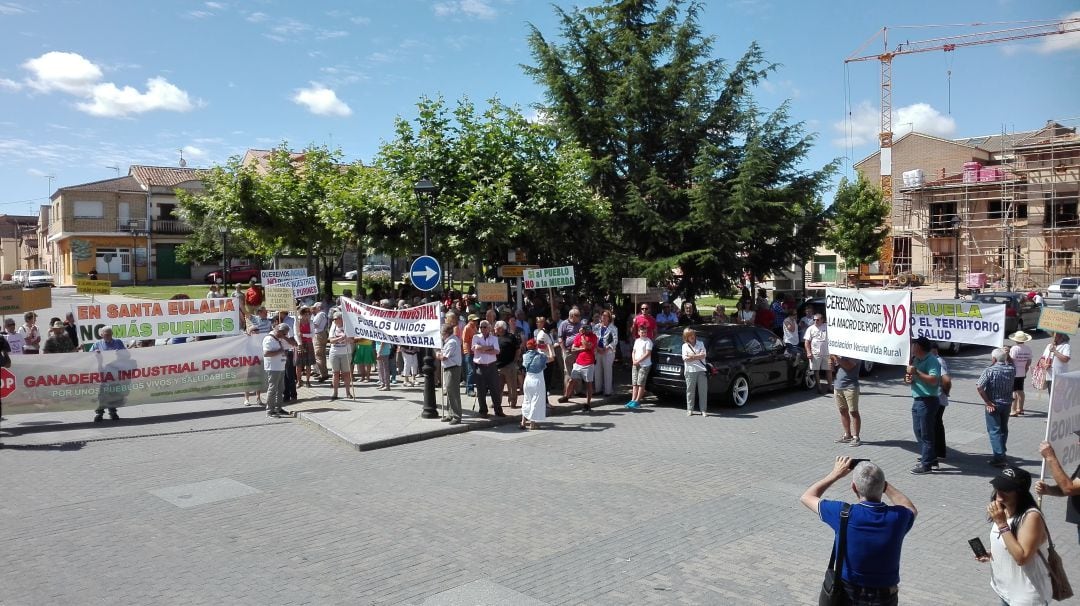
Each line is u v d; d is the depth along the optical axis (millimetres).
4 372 12305
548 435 11906
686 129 21203
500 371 13898
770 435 11820
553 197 17531
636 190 19969
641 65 20609
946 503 8281
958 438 11555
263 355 14414
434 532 7254
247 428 12328
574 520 7613
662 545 6914
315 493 8570
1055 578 4410
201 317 15125
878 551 4164
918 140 58531
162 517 7680
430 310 12578
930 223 53875
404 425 12086
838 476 4551
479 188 16578
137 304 14570
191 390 13797
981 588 6008
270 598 5742
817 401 15117
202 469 9648
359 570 6301
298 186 23875
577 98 21172
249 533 7207
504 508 8016
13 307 16453
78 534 7164
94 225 53438
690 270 20672
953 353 22062
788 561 6539
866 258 49562
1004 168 50625
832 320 11188
